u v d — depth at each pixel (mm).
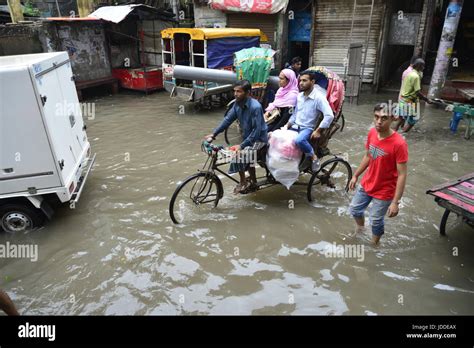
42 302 3705
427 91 10969
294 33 13164
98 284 3930
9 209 4680
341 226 4902
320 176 5629
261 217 5117
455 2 8969
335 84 5398
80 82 12078
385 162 3789
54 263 4266
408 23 11172
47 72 4539
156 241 4613
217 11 13742
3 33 11008
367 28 11375
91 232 4828
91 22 12055
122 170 6719
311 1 12039
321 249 4441
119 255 4371
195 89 10156
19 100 4090
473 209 3801
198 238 4672
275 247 4492
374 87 11875
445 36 9367
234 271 4086
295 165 5109
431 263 4156
